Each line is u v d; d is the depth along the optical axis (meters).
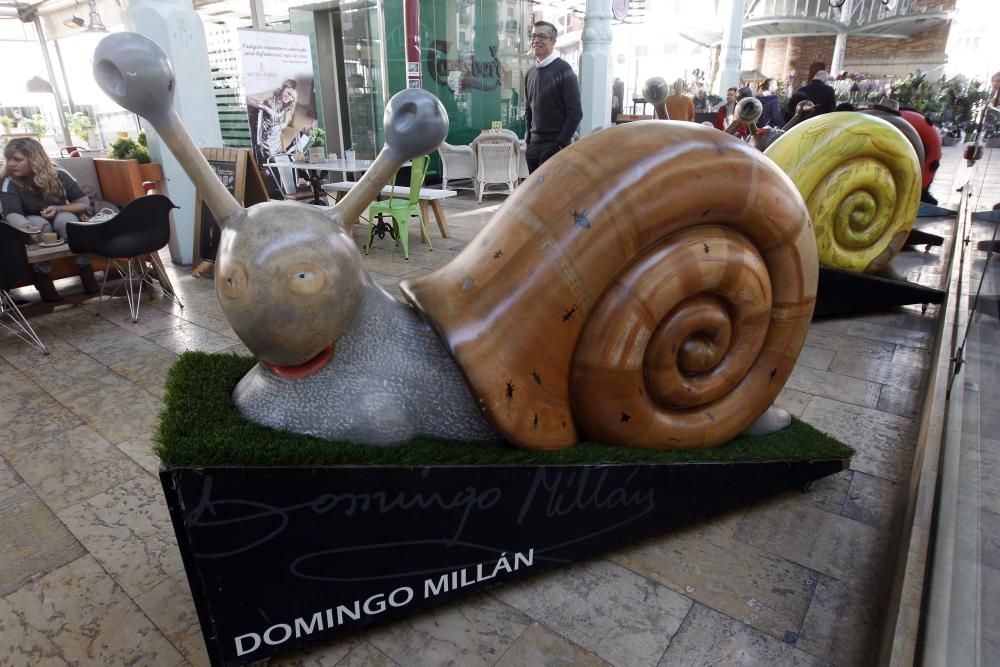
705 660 1.57
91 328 3.98
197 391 1.73
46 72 12.77
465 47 9.55
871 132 3.65
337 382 1.56
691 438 1.87
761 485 2.06
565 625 1.69
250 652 1.50
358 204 1.55
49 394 3.07
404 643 1.64
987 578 1.33
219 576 1.39
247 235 1.39
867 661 1.56
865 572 1.86
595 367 1.65
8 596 1.81
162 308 4.37
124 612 1.75
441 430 1.65
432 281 1.77
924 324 3.92
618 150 1.63
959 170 8.77
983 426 1.90
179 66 5.12
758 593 1.79
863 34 18.98
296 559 1.45
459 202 8.67
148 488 2.32
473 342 1.58
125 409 2.91
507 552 1.71
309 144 7.94
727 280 1.71
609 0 7.34
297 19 10.19
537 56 4.82
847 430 2.65
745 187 1.66
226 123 9.05
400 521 1.53
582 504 1.75
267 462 1.34
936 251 5.43
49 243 4.01
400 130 1.49
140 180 4.88
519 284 1.61
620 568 1.89
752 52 22.20
